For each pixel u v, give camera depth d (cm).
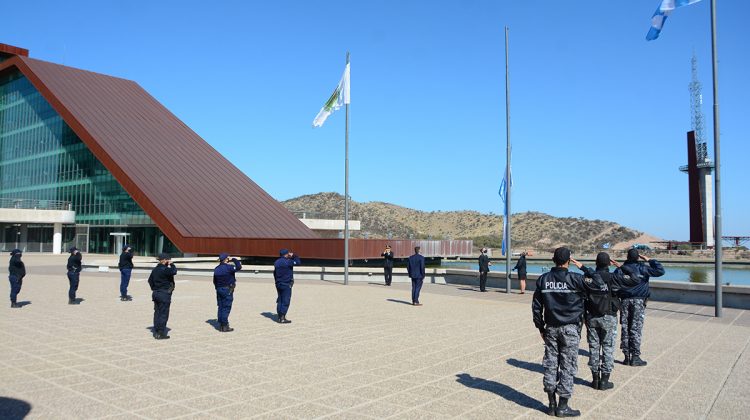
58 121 6706
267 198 6116
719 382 855
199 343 1134
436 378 859
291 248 4612
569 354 684
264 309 1711
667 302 2003
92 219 6106
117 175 5253
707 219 8525
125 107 6519
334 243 4431
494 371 909
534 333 1289
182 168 5775
